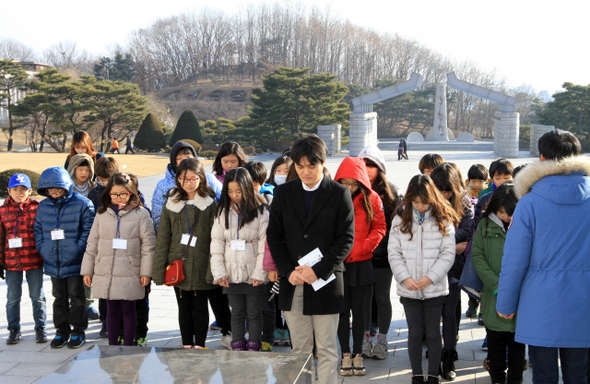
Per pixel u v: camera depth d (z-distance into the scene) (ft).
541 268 9.52
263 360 7.69
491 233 12.31
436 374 12.26
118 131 169.48
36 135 156.46
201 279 13.97
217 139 161.58
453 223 13.12
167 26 338.54
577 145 9.66
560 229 9.37
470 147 167.43
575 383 9.68
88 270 14.65
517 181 10.20
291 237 11.28
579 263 9.35
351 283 13.32
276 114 150.71
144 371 7.30
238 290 13.57
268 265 12.47
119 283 14.23
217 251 13.46
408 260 12.64
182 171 13.83
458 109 295.69
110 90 147.13
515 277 9.64
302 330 11.65
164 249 14.05
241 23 341.82
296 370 7.26
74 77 218.59
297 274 10.88
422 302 12.64
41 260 16.11
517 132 120.37
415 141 189.57
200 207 14.16
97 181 18.24
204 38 340.59
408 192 12.60
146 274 14.40
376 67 324.39
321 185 11.23
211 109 257.14
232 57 340.80
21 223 15.81
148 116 144.87
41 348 15.57
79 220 15.53
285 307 11.25
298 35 318.86
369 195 13.46
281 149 153.58
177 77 334.44
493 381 12.25
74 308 15.49
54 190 15.31
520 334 9.64
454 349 13.25
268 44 329.31
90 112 147.84
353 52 320.09
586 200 9.41
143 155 123.75
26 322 17.98
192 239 13.98
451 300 13.47
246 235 13.39
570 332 9.24
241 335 13.78
